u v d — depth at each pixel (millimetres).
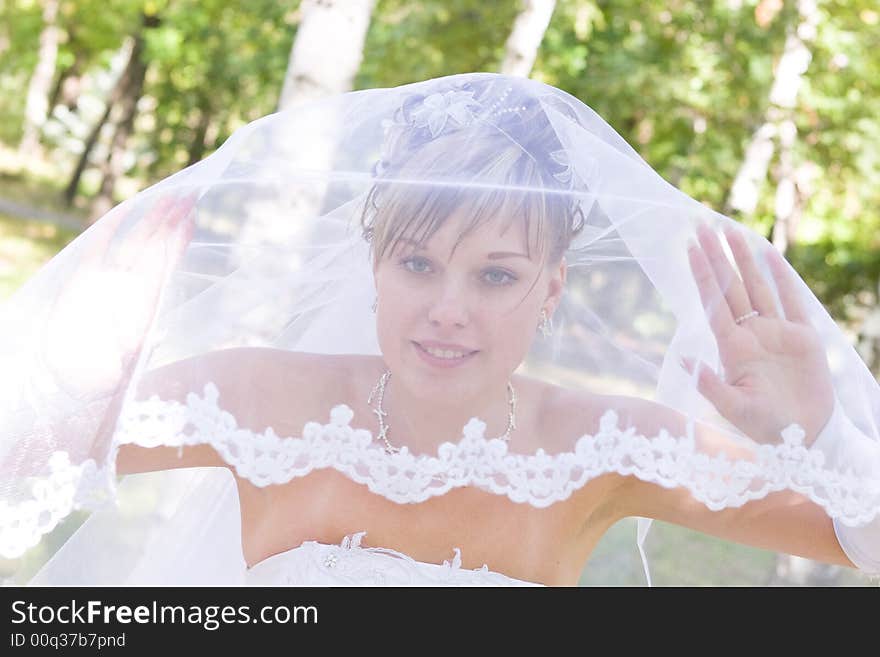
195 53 26312
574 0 14352
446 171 2494
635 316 2592
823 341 2604
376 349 2705
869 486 2537
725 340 2584
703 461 2506
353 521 2639
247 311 2623
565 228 2533
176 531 2902
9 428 2455
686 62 14258
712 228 2607
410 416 2537
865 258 15922
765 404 2531
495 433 2533
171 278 2590
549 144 2537
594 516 2795
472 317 2492
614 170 2590
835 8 13750
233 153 2639
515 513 2654
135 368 2471
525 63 8148
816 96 13969
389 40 13641
